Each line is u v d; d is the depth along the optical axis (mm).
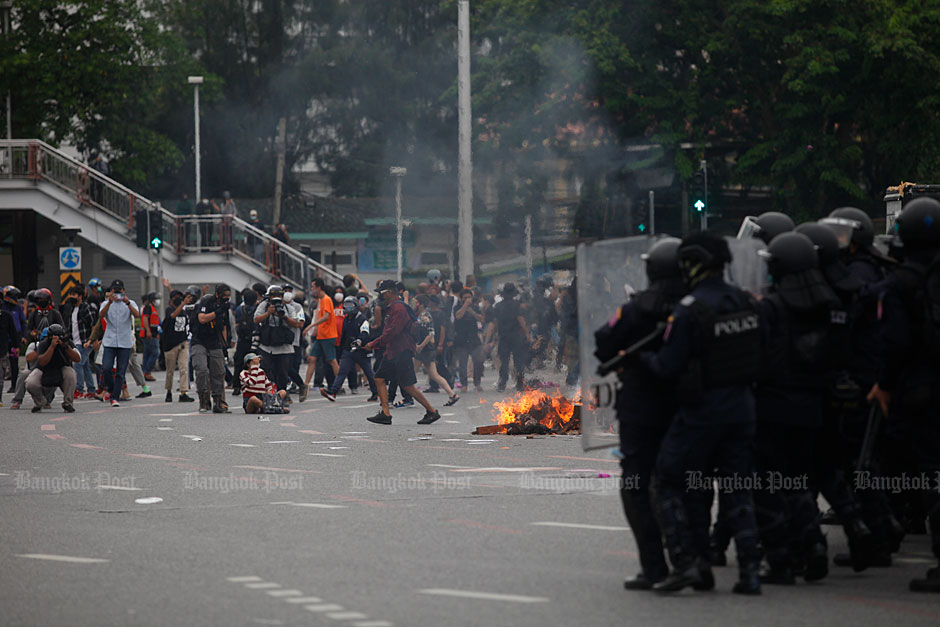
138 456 37031
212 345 52625
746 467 18844
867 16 107062
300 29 173000
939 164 107875
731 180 112750
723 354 18375
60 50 133375
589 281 21672
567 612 17562
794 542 20094
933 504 19359
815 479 20844
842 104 107188
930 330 19203
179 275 99688
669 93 113750
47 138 135875
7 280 128750
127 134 140750
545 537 23312
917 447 19719
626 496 19219
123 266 141000
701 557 19031
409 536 23484
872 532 20688
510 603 18125
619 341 19328
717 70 113500
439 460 35094
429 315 61562
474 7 123125
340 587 19234
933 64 103750
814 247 20016
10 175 100938
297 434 43062
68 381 54094
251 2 170125
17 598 18766
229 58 168000
